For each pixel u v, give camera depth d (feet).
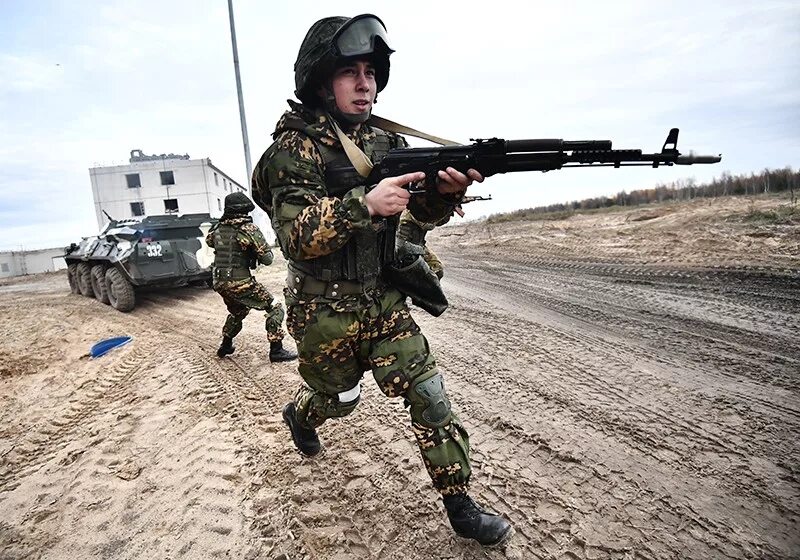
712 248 29.99
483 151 6.60
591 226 52.39
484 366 15.08
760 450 9.46
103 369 18.57
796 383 12.23
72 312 32.71
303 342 7.38
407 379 7.14
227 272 16.74
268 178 6.97
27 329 27.53
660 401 11.82
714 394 11.94
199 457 10.78
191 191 138.31
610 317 19.35
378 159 7.47
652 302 20.99
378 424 11.69
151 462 10.92
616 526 7.73
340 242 6.24
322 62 6.70
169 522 8.66
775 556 6.92
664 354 14.88
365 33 6.65
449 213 7.87
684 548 7.18
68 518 9.14
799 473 8.68
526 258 37.99
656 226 41.98
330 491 9.13
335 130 6.95
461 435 7.36
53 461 11.46
